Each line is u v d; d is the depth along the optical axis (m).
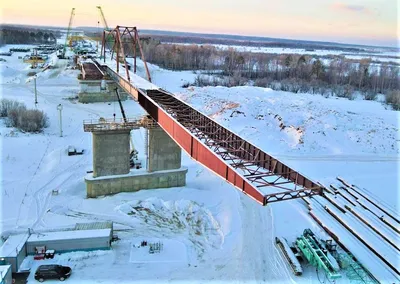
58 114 71.69
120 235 32.66
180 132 27.62
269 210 35.69
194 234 33.22
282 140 58.12
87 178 40.66
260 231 32.38
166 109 32.28
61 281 26.02
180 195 40.84
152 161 42.47
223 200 39.22
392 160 52.38
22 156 50.34
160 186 43.00
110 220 35.38
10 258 26.41
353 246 29.83
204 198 40.31
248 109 71.75
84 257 29.00
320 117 67.25
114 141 40.88
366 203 37.91
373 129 63.19
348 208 36.00
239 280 26.22
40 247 28.67
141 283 25.92
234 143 25.58
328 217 34.50
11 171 45.47
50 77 110.38
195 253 30.11
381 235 31.47
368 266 27.42
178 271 27.48
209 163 23.20
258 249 29.84
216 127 27.62
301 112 71.25
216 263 28.48
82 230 30.95
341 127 63.00
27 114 62.22
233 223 33.78
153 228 34.12
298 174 21.19
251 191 19.06
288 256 28.17
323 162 50.34
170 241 31.67
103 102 84.69
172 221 35.59
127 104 83.88
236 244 30.73
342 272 26.61
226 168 21.14
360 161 51.31
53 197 39.88
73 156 51.91
